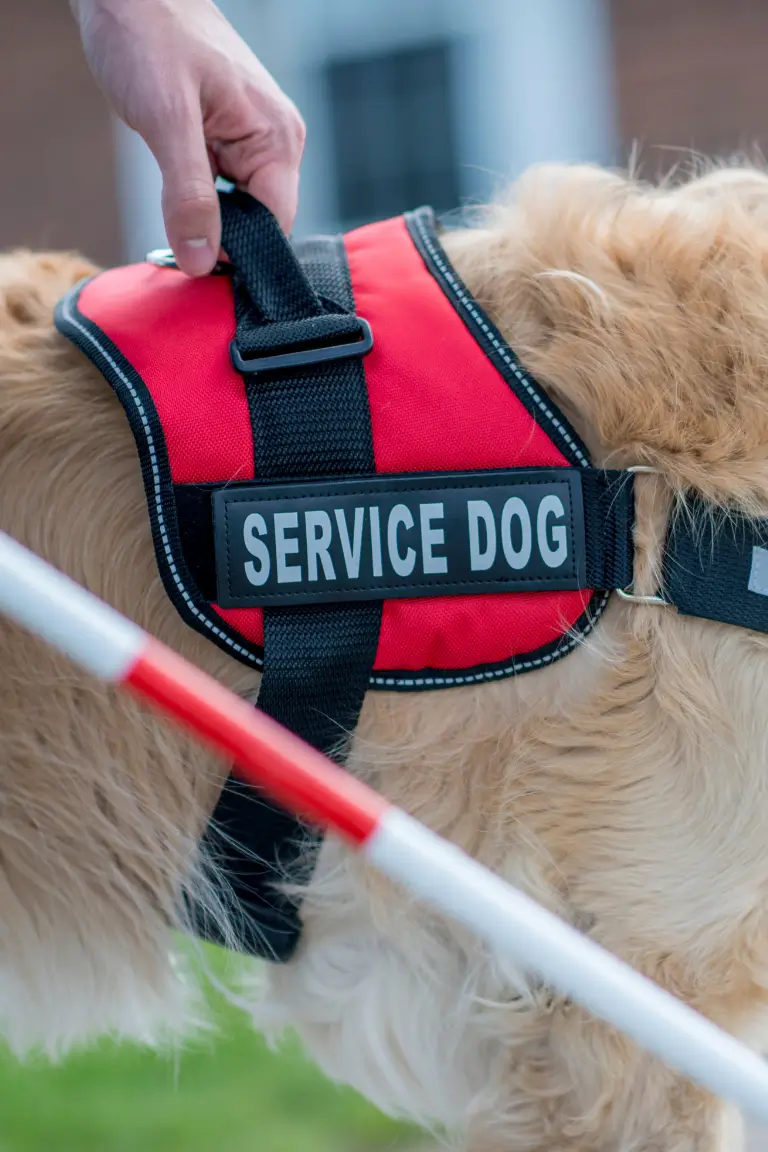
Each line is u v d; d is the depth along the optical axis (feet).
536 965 3.58
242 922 5.01
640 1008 3.65
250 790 4.73
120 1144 7.97
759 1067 3.75
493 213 5.56
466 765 4.74
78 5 5.22
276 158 5.51
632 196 5.37
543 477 4.54
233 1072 9.07
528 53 20.49
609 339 4.72
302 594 4.47
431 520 4.50
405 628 4.51
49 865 4.78
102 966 5.00
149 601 4.64
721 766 4.58
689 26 19.49
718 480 4.52
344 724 4.58
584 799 4.67
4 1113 8.43
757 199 5.38
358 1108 8.43
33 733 4.67
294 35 22.07
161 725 4.72
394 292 4.86
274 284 4.78
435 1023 5.14
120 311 4.84
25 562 3.24
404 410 4.57
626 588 4.60
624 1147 5.00
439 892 3.48
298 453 4.50
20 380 4.79
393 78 21.75
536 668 4.59
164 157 4.87
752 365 4.67
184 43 5.07
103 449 4.70
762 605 4.51
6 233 22.57
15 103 22.22
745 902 4.64
